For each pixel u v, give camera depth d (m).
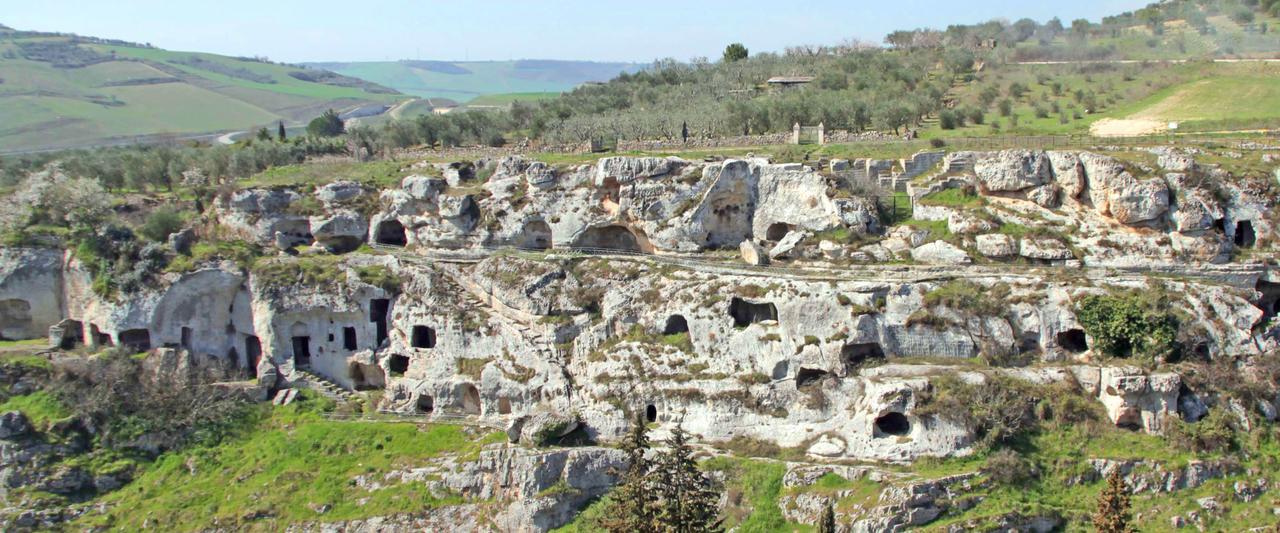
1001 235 79.12
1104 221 78.88
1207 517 63.75
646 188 86.94
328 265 87.69
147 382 83.12
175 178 110.75
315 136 136.25
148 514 74.06
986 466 66.19
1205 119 100.31
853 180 84.75
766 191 86.00
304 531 71.88
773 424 73.62
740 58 181.25
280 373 86.38
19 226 90.94
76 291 88.31
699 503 58.12
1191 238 76.69
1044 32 184.88
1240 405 68.88
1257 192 78.31
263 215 92.25
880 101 118.31
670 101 136.62
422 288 85.31
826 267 80.38
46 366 82.50
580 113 133.75
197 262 86.81
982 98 124.06
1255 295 73.50
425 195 91.50
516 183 91.38
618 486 64.06
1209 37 153.88
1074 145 88.12
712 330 76.62
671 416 76.12
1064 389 69.88
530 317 81.56
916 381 69.31
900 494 64.12
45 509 74.19
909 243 80.69
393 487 74.25
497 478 72.94
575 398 78.69
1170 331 70.81
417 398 83.50
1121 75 130.62
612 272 82.38
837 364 72.81
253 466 77.50
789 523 67.38
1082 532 63.06
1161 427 68.19
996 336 72.94
